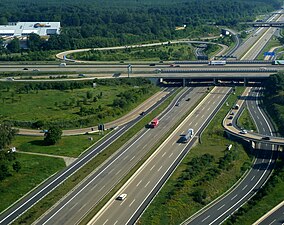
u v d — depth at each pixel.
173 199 188.75
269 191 199.50
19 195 193.38
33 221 173.25
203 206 188.75
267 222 178.00
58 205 184.88
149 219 174.38
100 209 179.75
